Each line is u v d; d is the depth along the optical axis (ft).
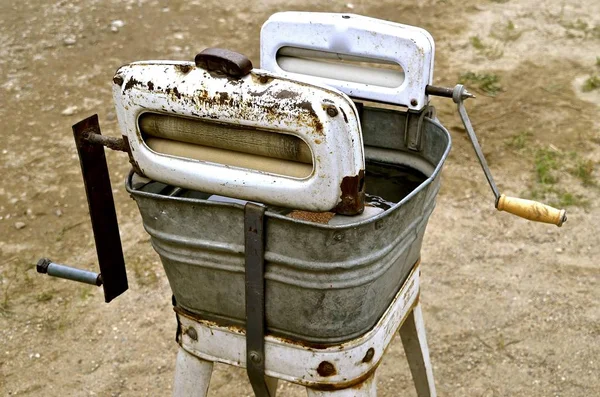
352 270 4.40
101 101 13.03
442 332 8.39
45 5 16.26
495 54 14.51
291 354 4.81
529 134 12.00
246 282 4.60
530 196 10.60
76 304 8.89
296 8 16.26
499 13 16.10
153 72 4.40
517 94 13.16
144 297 9.00
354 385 4.89
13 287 9.14
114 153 11.77
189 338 5.18
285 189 4.34
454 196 10.66
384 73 5.65
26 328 8.56
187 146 4.58
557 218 5.02
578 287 9.01
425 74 5.45
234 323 4.95
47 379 7.93
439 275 9.23
